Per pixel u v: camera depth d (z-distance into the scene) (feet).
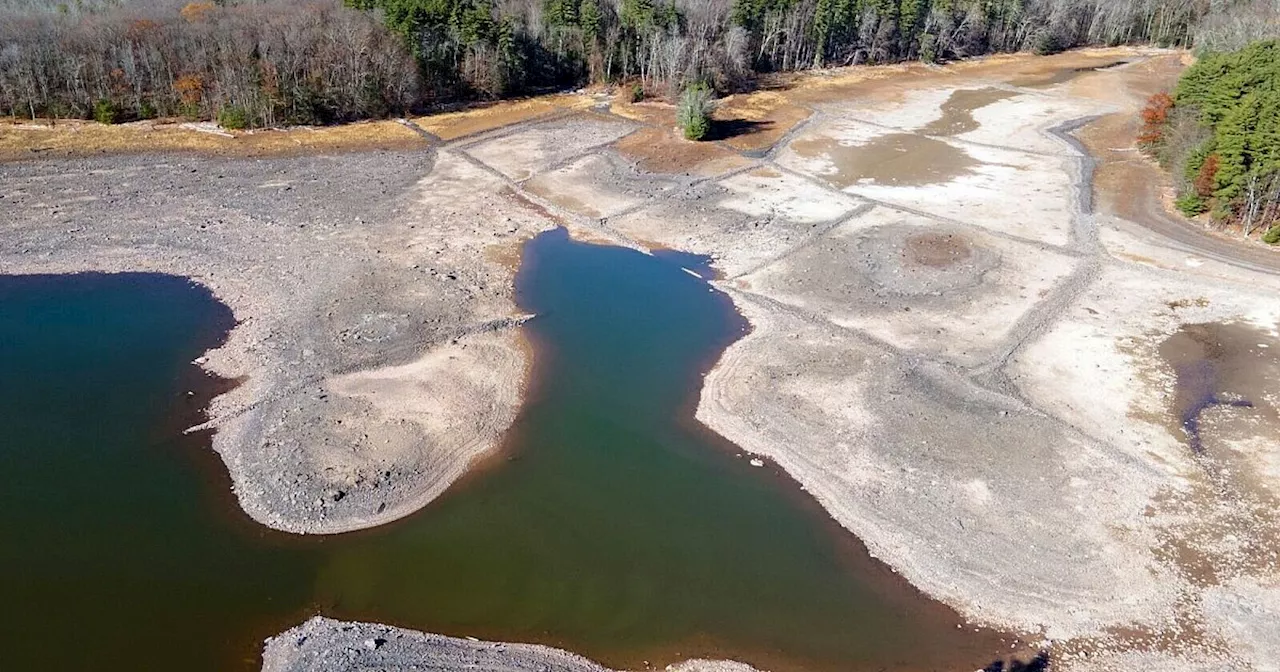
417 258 178.60
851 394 134.41
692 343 151.12
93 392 133.08
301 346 144.87
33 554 102.63
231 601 97.45
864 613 98.17
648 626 96.32
